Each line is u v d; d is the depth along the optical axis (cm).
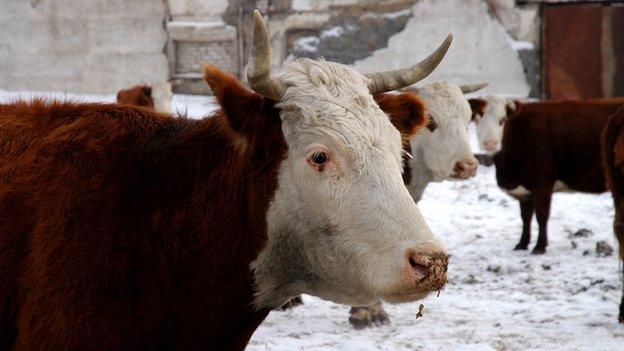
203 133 498
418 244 441
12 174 489
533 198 1446
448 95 1149
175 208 486
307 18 3042
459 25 2967
